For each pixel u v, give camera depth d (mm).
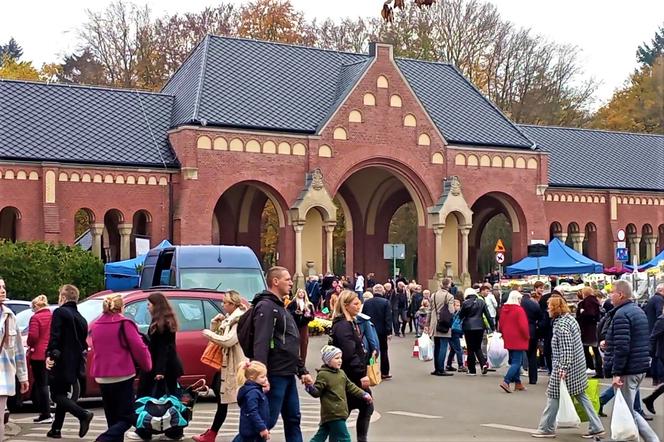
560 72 82500
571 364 17734
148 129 49969
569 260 45688
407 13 79188
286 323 14492
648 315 23938
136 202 48094
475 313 29109
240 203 55469
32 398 21297
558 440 17562
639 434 17219
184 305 22375
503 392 24891
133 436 17391
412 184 54219
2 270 39156
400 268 77062
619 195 62625
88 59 79812
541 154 57719
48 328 19688
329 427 14836
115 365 15734
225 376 16828
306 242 52188
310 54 55156
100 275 41031
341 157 51844
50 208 46000
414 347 35312
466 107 57969
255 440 13727
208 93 50125
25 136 46719
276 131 50375
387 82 53219
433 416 20531
